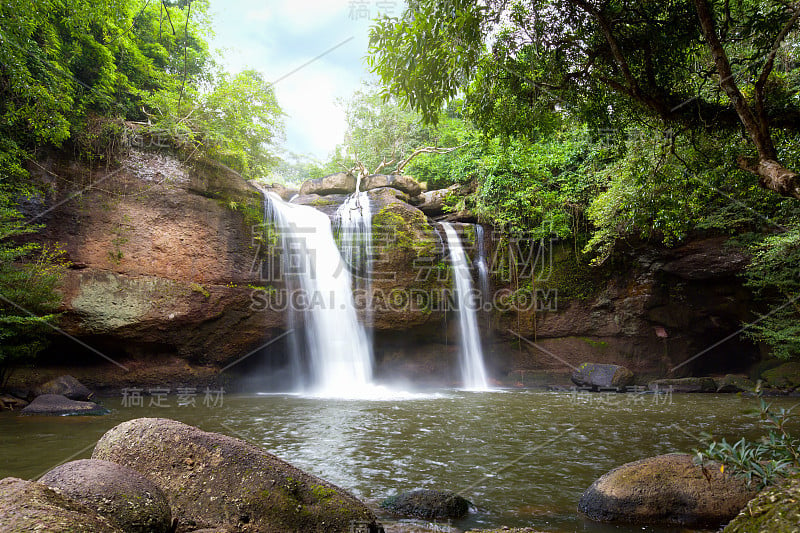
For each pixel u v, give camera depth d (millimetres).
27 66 12273
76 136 14164
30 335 11852
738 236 15625
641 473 4719
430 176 23891
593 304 18906
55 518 2150
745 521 2936
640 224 10523
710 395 15078
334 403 12930
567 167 18953
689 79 7484
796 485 3027
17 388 12078
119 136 14883
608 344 18734
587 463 6727
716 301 18141
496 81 7453
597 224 15781
